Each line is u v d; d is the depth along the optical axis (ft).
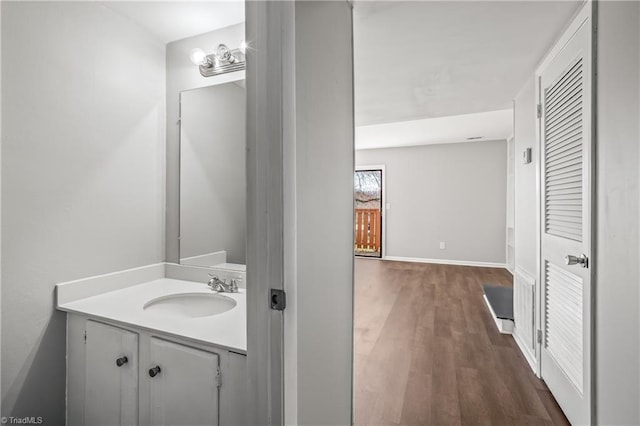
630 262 3.51
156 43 6.00
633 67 3.46
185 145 6.06
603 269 4.16
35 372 4.27
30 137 4.17
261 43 2.71
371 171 22.40
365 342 8.59
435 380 6.77
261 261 2.75
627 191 3.58
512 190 17.33
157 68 6.02
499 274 16.40
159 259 6.10
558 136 5.73
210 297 5.18
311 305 3.27
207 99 5.85
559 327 5.76
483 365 7.36
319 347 3.52
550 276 6.20
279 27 2.67
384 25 5.30
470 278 15.61
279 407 2.71
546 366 6.47
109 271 5.22
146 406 3.86
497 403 5.98
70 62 4.62
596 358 4.38
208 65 5.68
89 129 4.89
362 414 5.70
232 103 5.62
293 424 2.83
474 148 18.69
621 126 3.71
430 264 18.99
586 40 4.58
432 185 19.57
